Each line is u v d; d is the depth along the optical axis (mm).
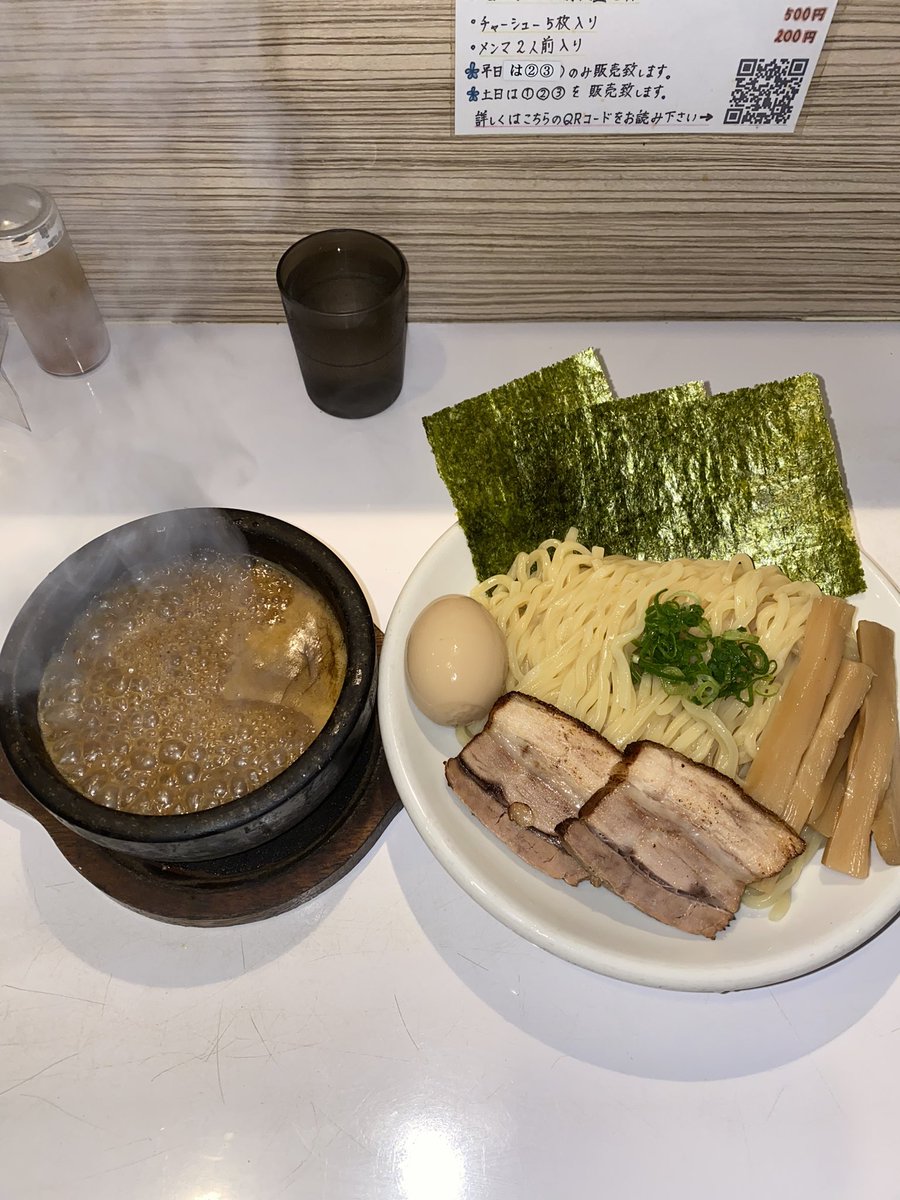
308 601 378
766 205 474
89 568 357
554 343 537
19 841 387
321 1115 332
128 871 366
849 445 495
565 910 347
